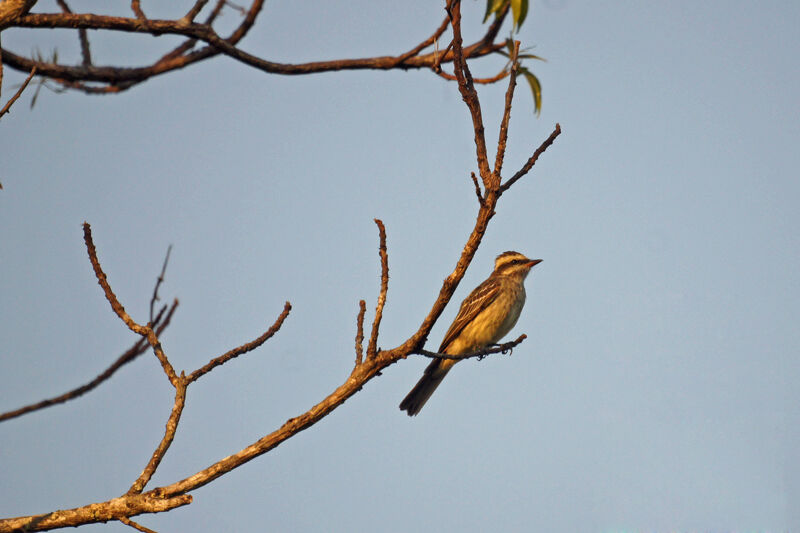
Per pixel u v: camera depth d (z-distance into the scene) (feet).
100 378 37.68
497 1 39.09
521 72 42.09
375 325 30.17
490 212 29.40
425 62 46.16
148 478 29.17
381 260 30.12
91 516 28.32
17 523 27.96
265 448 29.68
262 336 30.89
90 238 29.68
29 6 36.47
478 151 29.89
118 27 40.06
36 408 37.47
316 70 46.75
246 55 45.32
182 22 42.47
